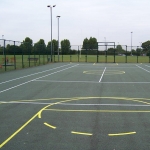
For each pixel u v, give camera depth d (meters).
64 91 14.59
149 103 11.19
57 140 6.49
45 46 44.53
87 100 11.82
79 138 6.63
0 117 8.80
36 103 11.19
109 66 37.84
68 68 33.34
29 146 6.09
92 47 50.38
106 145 6.14
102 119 8.48
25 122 8.16
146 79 20.89
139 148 5.96
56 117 8.74
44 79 20.70
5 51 28.25
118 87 16.25
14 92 14.22
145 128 7.52
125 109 10.00
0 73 25.66
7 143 6.29
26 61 44.50
